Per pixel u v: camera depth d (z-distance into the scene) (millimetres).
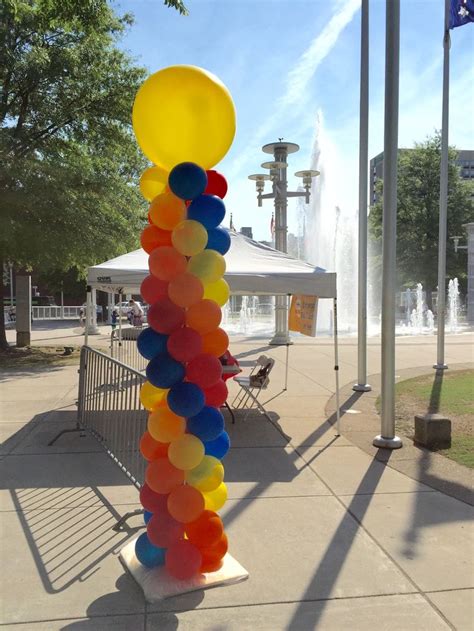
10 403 8898
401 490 5082
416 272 41844
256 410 8492
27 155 14570
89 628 3021
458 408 8398
